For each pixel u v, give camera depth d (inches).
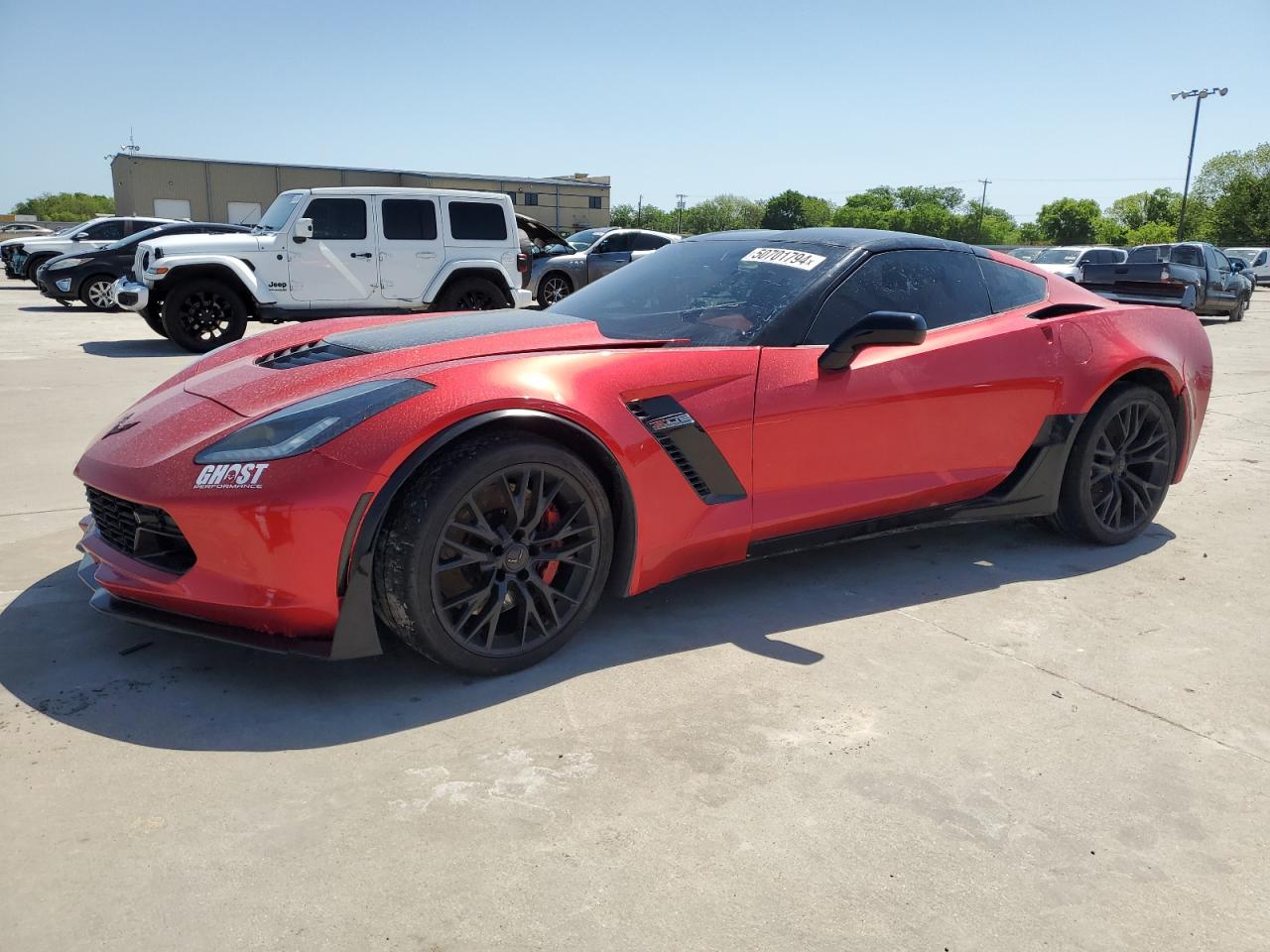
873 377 112.6
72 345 378.6
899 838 70.4
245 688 90.3
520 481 89.9
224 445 86.4
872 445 114.2
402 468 83.6
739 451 104.1
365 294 392.2
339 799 72.8
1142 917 63.0
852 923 61.3
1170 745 85.6
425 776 76.3
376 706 87.4
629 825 70.7
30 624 102.9
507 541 90.4
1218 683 98.3
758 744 83.0
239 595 84.2
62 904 60.6
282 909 60.8
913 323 101.2
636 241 628.4
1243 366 381.1
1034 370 126.2
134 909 60.4
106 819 69.4
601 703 89.3
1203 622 114.7
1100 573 131.1
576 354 98.2
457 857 66.5
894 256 121.4
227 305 371.2
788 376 106.7
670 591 118.4
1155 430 142.9
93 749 78.8
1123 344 135.8
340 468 82.2
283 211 386.3
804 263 118.4
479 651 90.8
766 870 66.2
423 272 402.0
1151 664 102.3
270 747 80.0
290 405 89.9
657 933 59.7
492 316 118.8
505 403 88.0
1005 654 103.7
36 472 167.0
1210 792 78.0
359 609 84.7
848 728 86.4
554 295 622.2
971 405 121.4
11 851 65.5
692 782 76.6
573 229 2583.7
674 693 91.7
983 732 86.6
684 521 101.6
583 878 64.7
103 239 674.2
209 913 60.2
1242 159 2363.4
